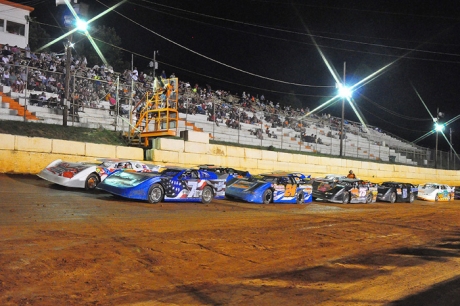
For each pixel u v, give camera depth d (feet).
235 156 93.86
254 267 25.13
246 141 110.93
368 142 159.33
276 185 61.26
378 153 158.20
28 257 22.44
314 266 26.40
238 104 129.18
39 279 19.65
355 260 28.81
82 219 34.09
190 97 111.04
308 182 67.97
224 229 36.06
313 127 142.61
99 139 80.53
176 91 83.20
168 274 22.34
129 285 20.13
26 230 28.45
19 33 122.11
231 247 29.55
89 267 22.02
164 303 18.10
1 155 61.87
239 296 19.63
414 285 23.11
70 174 52.16
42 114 80.64
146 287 20.07
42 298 17.51
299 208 58.85
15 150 63.26
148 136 82.58
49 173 52.90
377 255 31.01
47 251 23.85
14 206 37.68
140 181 47.11
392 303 19.69
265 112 129.49
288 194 63.16
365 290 21.66
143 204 46.29
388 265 27.86
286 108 151.33
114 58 153.17
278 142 121.19
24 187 51.70
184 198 50.90
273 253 29.04
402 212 65.05
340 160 120.06
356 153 147.95
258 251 29.25
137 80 111.55
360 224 46.75
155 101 84.89
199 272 23.17
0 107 75.05
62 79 90.48
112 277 20.98
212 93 128.77
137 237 29.48
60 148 67.72
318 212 55.52
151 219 37.35
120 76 108.17
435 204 90.94
